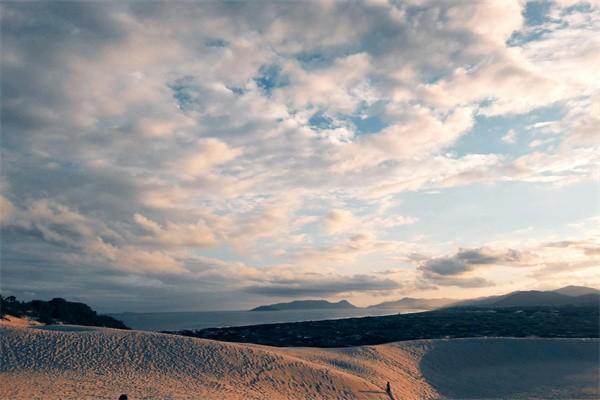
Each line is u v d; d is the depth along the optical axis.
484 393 48.00
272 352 49.72
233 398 34.19
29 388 30.20
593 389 48.34
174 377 38.09
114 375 36.28
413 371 55.22
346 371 50.03
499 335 86.31
